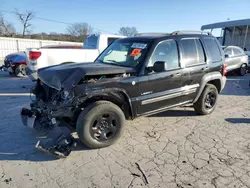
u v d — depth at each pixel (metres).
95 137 3.61
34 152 3.54
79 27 53.06
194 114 5.45
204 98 5.18
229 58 11.95
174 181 2.85
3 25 48.72
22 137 4.05
